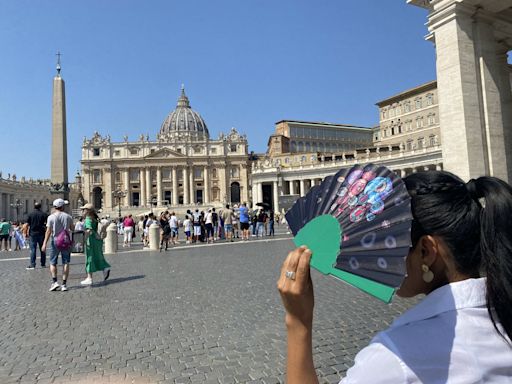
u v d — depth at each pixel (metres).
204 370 4.16
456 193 1.10
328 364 4.25
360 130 101.75
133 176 111.06
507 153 12.27
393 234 0.96
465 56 10.84
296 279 1.07
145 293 8.30
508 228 1.02
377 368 0.93
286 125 94.50
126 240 24.52
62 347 5.03
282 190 77.12
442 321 0.98
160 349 4.82
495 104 11.01
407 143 68.88
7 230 22.81
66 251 9.06
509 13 11.34
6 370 4.33
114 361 4.48
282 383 3.82
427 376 0.91
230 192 112.88
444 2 11.05
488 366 0.91
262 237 27.62
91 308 7.10
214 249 18.97
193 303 7.23
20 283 10.34
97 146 109.94
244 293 8.02
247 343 4.95
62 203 9.04
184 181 110.62
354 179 1.11
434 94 63.97
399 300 7.02
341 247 1.02
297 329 1.10
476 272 1.10
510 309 0.96
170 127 143.00
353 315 6.14
